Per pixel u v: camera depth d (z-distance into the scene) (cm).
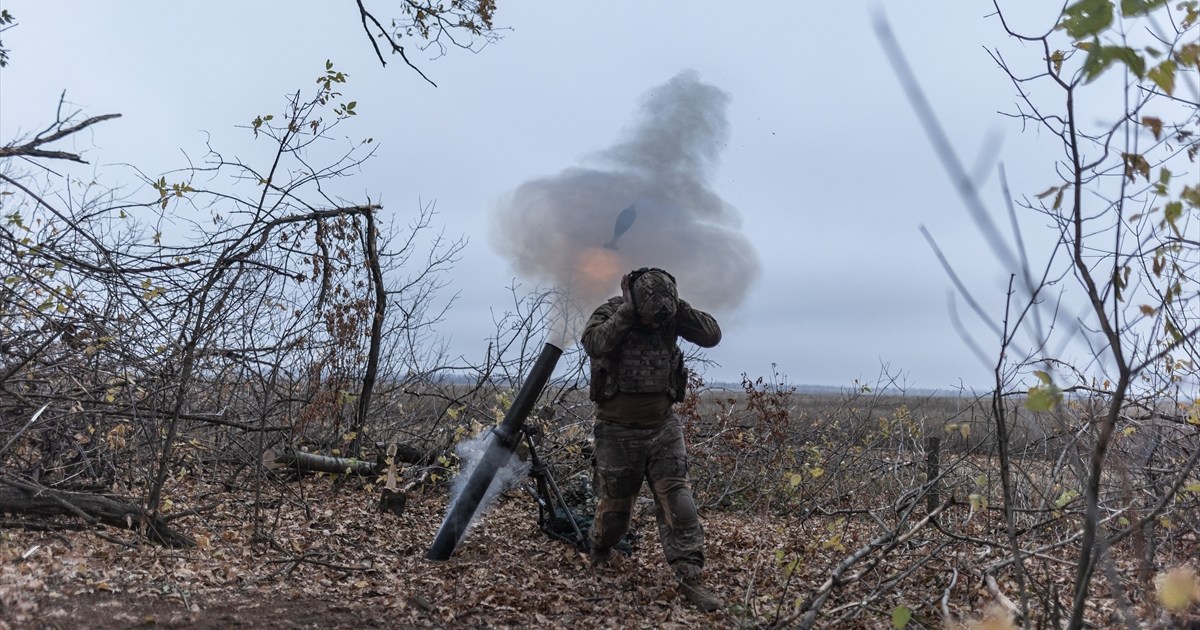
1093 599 462
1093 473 262
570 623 459
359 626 438
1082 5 220
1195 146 259
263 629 422
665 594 510
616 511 548
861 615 455
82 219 598
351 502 741
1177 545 480
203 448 745
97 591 447
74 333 590
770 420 834
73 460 664
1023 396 531
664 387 530
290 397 742
